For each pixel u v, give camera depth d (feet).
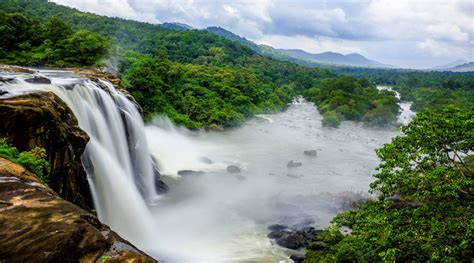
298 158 138.51
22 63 126.41
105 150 70.85
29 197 30.83
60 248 26.08
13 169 34.99
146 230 66.64
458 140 47.01
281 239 66.95
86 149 61.77
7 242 25.55
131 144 85.56
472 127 46.32
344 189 100.42
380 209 51.03
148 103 161.89
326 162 133.90
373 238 43.24
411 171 46.39
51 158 47.70
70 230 27.63
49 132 47.83
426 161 48.49
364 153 153.07
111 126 77.71
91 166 61.62
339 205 85.51
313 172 118.93
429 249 40.47
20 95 48.75
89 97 73.00
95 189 60.90
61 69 117.29
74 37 136.87
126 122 84.38
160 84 175.94
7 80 60.29
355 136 198.90
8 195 30.55
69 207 30.76
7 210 28.63
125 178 72.90
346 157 143.84
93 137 69.10
